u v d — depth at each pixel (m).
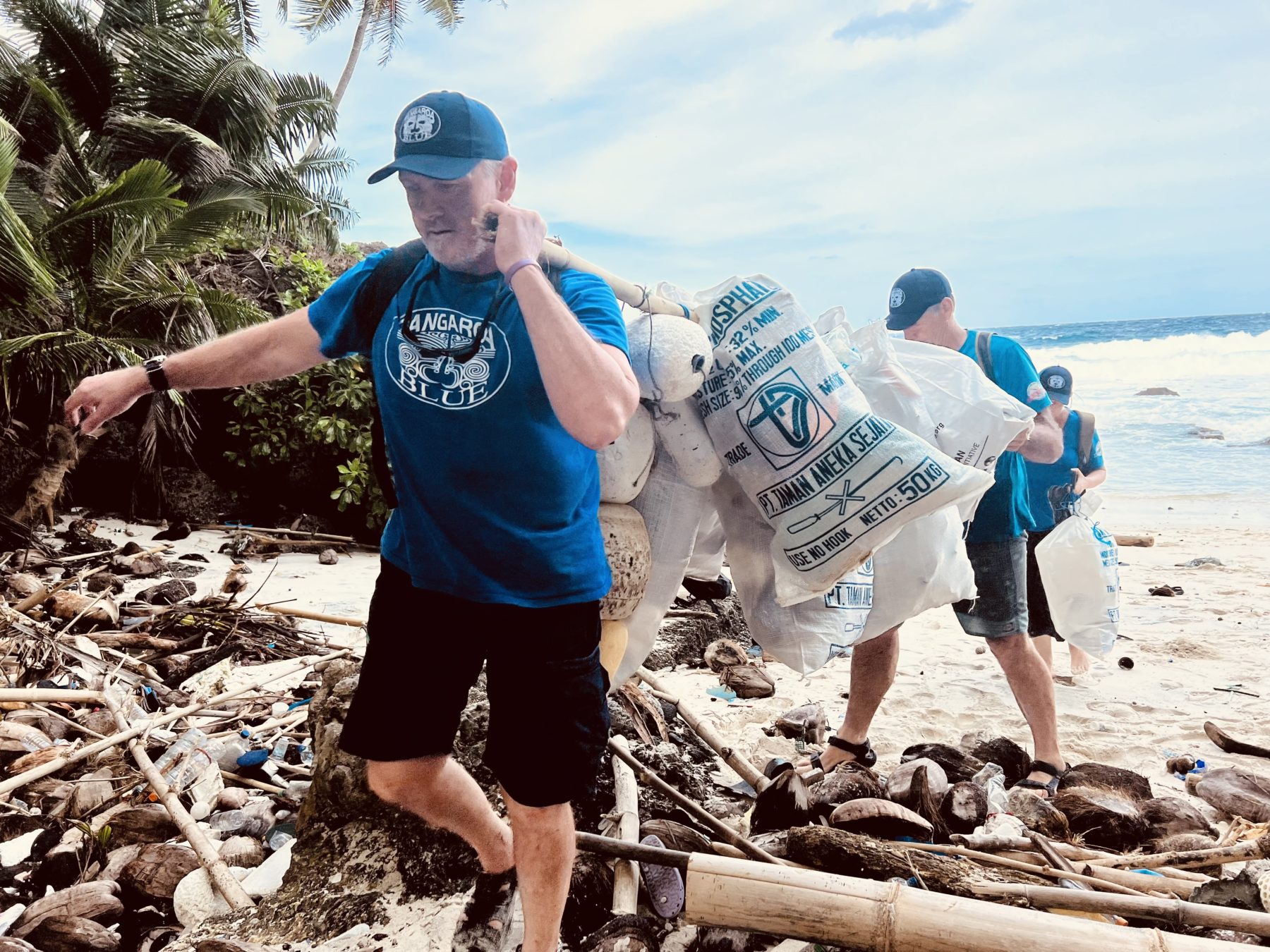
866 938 2.18
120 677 4.86
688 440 2.63
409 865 2.73
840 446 2.57
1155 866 2.91
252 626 5.82
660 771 3.39
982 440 3.04
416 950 2.46
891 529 2.58
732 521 2.91
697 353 2.42
